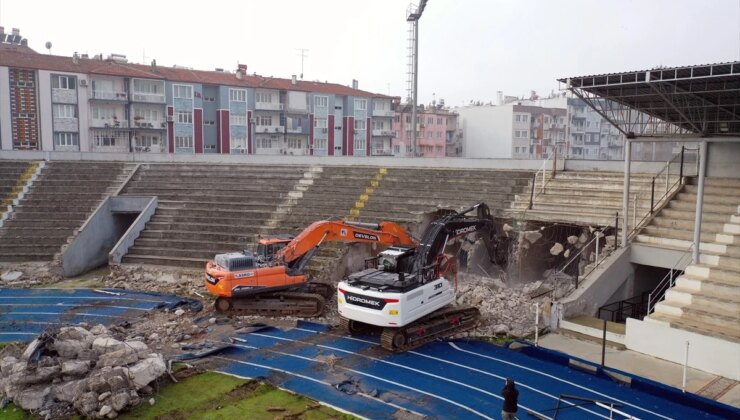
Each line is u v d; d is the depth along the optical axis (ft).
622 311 69.26
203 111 198.90
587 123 289.12
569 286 68.33
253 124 207.00
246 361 52.75
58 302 73.46
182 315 66.80
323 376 49.52
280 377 49.16
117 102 182.60
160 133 191.11
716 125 61.16
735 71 46.83
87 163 117.29
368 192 98.94
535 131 266.98
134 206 100.99
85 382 43.32
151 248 91.76
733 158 75.20
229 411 42.88
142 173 114.32
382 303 54.13
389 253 59.77
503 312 65.87
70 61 182.29
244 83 204.64
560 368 52.06
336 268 81.05
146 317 66.39
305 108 218.38
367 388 47.11
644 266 72.49
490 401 45.09
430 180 98.07
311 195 101.30
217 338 58.95
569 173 89.15
